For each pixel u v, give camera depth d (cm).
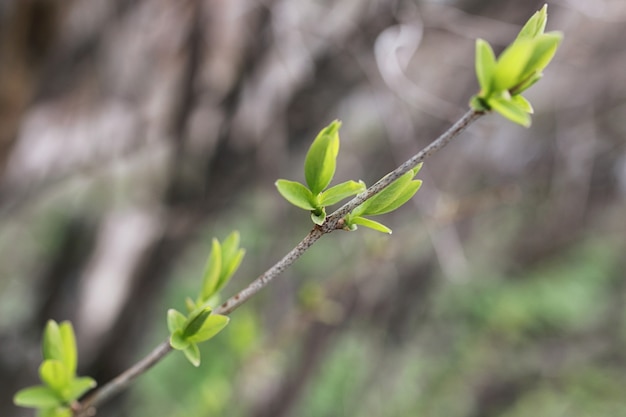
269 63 85
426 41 90
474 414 193
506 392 193
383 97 81
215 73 86
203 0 82
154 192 101
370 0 77
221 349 117
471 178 105
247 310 90
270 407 105
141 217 103
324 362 128
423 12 78
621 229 188
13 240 143
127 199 104
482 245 161
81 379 37
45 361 37
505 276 186
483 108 31
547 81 110
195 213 98
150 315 113
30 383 113
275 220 105
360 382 141
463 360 189
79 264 109
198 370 143
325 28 79
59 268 112
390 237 97
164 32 86
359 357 141
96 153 94
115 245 106
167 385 150
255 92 86
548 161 113
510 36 79
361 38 78
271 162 90
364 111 104
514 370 195
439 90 96
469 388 192
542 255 161
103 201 107
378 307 118
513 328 192
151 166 100
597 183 132
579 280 212
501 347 197
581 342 210
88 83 88
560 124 111
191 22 84
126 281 106
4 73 79
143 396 147
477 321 188
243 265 118
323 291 80
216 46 84
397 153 87
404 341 137
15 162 91
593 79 107
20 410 112
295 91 85
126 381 37
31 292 126
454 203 89
